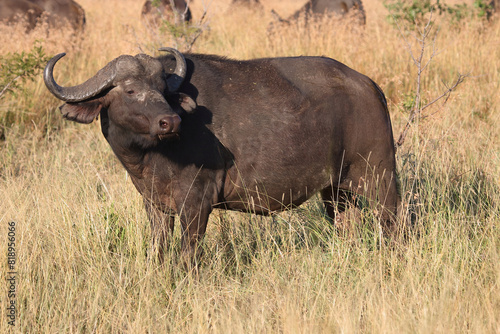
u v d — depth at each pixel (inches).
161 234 700.7
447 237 698.2
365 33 1598.2
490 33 1585.9
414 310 587.2
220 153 662.5
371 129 719.7
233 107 666.8
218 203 685.9
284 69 708.0
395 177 755.4
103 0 3016.7
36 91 1278.3
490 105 1213.1
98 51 1536.7
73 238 722.2
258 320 583.2
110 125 639.8
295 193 708.0
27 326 594.9
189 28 1385.3
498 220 738.8
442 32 1619.1
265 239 740.7
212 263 692.7
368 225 748.6
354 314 573.0
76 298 631.8
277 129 674.8
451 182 836.6
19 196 819.4
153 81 604.1
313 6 2039.9
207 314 585.3
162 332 582.2
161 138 592.7
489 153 935.7
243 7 2447.1
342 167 722.8
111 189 839.1
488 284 617.0
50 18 1903.3
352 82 715.4
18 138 1157.7
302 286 637.3
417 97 934.4
